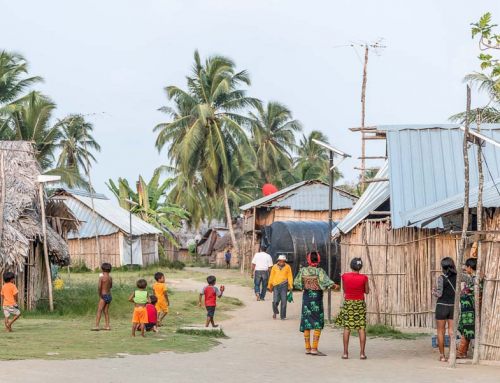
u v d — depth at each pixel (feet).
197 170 195.72
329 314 66.54
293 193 141.79
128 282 106.32
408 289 58.13
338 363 39.91
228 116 191.52
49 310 67.56
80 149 200.03
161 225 198.39
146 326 52.11
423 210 51.31
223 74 191.31
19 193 67.51
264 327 61.98
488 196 43.98
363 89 146.61
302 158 271.08
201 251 256.93
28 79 175.22
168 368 34.83
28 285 68.28
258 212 152.46
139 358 38.24
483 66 43.37
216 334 53.42
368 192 72.64
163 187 193.26
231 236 196.24
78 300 71.20
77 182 165.99
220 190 198.08
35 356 36.52
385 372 36.22
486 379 33.99
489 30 42.96
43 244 69.00
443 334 41.91
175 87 188.44
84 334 50.06
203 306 77.56
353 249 62.03
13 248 64.18
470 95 40.52
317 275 43.78
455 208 44.11
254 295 94.53
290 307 79.97
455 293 39.68
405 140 64.39
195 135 182.50
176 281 117.60
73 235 160.04
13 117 159.22
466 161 40.37
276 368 36.91
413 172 61.98
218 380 31.71
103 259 158.51
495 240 40.73
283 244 103.65
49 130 166.91
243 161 194.90
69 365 33.91
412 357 43.52
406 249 58.44
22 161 70.49
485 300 40.81
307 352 43.86
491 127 66.18
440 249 56.80
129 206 188.96
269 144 244.42
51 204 77.97
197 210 203.72
